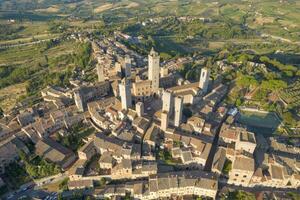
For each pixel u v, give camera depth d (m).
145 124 190.38
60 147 182.62
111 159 166.75
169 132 183.38
